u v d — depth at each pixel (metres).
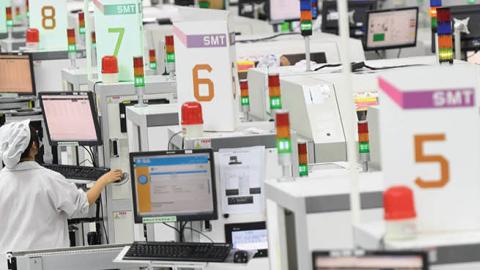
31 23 16.25
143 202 8.00
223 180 7.99
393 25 16.11
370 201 5.77
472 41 13.10
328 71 10.26
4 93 15.03
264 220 8.04
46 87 15.55
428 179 5.12
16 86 14.98
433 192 5.13
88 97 11.11
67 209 9.88
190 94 8.32
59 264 8.45
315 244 5.76
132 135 10.21
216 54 8.26
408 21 16.16
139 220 8.00
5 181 9.87
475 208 5.14
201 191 7.94
